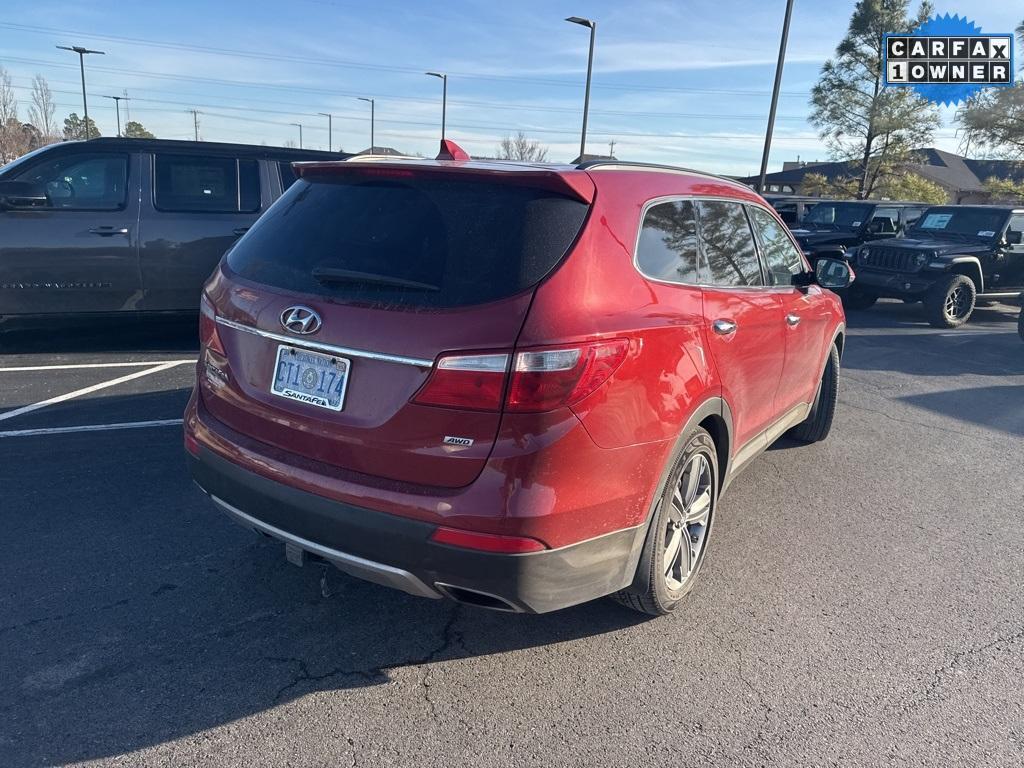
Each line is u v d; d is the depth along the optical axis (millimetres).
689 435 2955
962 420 6500
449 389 2348
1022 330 10250
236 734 2490
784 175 58531
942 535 4215
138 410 5621
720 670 2936
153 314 7355
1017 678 2953
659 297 2824
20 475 4395
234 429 2883
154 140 7281
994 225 12438
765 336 3738
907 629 3268
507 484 2352
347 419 2520
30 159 6812
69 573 3383
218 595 3273
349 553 2561
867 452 5562
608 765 2434
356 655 2932
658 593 3035
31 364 6871
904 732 2637
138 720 2529
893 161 34625
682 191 3291
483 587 2420
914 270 11828
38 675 2715
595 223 2627
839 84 33875
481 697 2729
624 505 2639
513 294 2385
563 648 3039
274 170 7680
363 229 2693
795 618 3318
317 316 2557
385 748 2465
